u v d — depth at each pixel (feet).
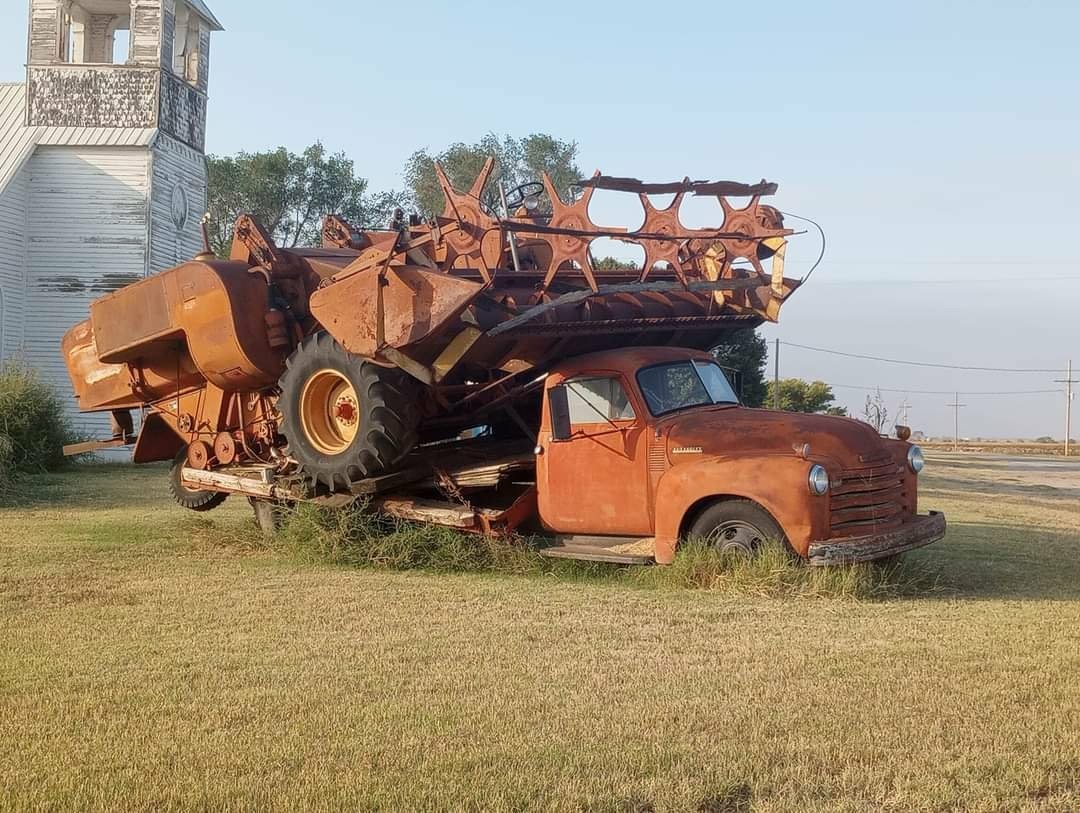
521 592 29.73
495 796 14.34
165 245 103.04
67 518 47.16
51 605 27.58
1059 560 38.01
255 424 40.91
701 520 30.60
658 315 36.99
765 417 31.83
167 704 18.62
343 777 15.07
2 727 17.42
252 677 20.43
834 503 29.35
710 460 30.27
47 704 18.66
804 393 227.20
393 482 35.99
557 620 25.72
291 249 41.06
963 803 14.25
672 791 14.52
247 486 39.22
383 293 32.35
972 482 108.58
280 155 191.83
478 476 35.22
